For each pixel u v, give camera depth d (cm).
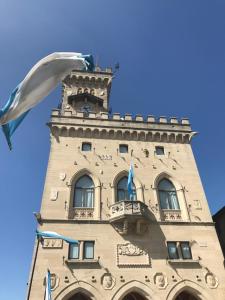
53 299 2166
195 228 2694
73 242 2322
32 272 2258
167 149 3269
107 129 3278
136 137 3300
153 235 2595
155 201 2831
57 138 3145
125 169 3019
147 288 2302
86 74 4688
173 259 2473
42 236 2448
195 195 2939
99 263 2370
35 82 1116
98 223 2594
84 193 2834
